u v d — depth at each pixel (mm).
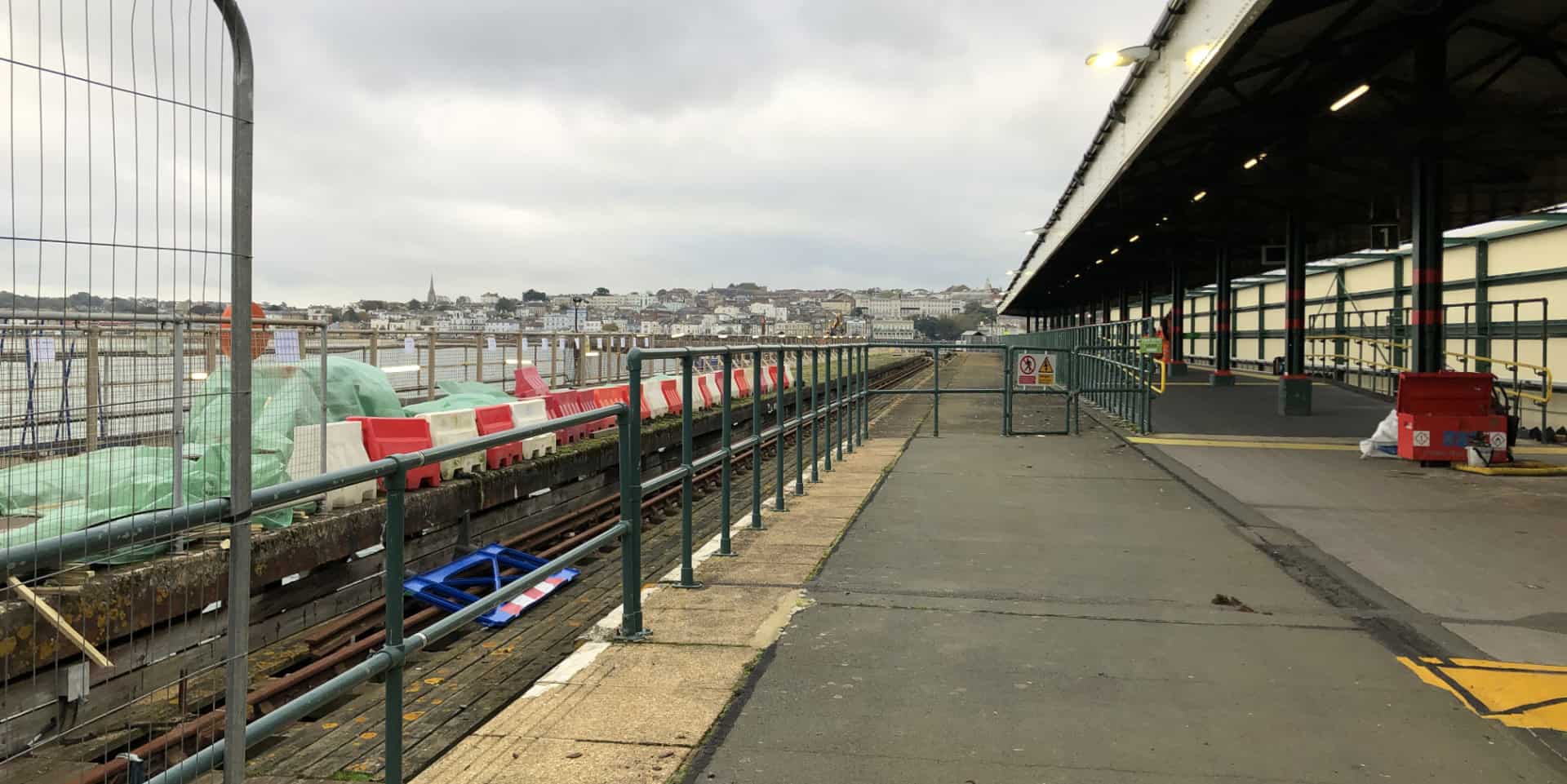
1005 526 8031
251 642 7164
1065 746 3705
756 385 8062
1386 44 12805
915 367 64688
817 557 6902
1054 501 9242
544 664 6215
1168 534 7742
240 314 2168
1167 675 4488
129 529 2061
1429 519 8406
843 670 4559
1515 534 7809
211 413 4719
